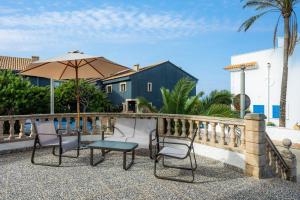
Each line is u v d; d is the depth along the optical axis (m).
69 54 7.55
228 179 5.71
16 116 8.27
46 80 27.12
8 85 18.05
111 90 32.56
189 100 10.66
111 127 10.10
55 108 24.41
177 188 5.11
